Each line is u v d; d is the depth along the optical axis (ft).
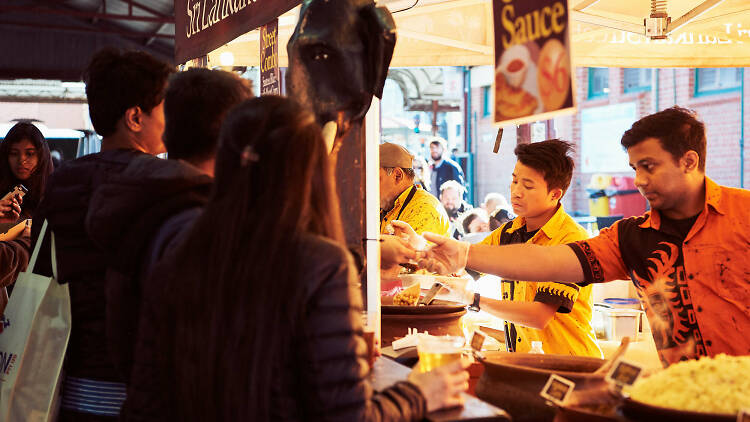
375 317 6.46
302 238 3.92
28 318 6.31
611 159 41.55
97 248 6.13
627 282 15.81
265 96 4.24
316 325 3.79
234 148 4.10
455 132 55.57
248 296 3.86
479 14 13.71
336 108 6.11
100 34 63.16
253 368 3.81
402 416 4.05
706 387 4.19
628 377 4.61
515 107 5.36
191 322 4.03
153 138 6.47
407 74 50.88
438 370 4.46
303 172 4.01
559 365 5.88
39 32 60.95
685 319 7.29
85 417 6.11
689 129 7.05
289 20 13.94
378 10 6.07
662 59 13.52
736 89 32.91
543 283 8.84
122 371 5.42
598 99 42.75
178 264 4.17
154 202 4.88
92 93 6.39
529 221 9.75
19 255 9.59
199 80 5.24
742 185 31.83
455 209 28.81
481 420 4.28
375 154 6.95
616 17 11.90
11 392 6.22
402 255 7.82
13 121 52.80
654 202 7.25
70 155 53.21
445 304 8.58
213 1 11.31
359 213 6.85
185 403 4.05
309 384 3.80
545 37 5.05
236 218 3.99
